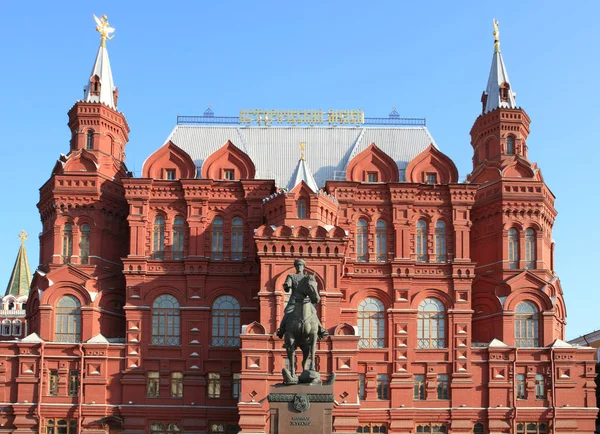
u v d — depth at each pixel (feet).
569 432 262.06
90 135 288.51
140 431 259.39
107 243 282.56
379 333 269.85
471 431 261.24
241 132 303.68
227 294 272.51
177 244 276.41
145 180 275.80
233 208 278.26
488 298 277.85
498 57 301.63
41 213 293.23
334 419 244.22
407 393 263.08
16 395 260.21
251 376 244.63
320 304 252.01
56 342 264.52
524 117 294.05
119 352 264.93
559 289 282.15
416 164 286.05
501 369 265.34
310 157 296.71
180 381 265.75
